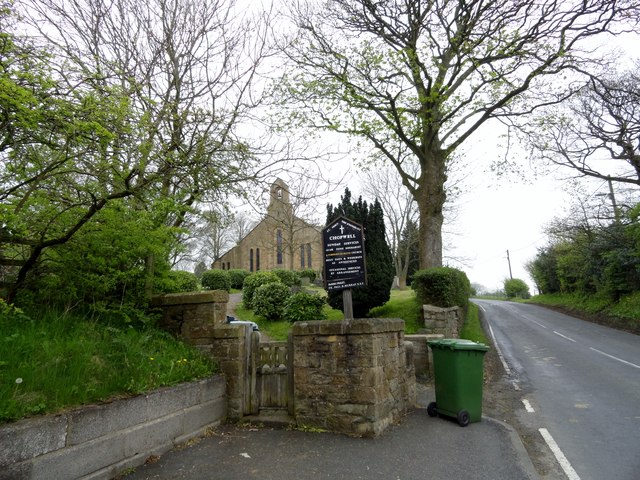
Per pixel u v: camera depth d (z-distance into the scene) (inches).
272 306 612.1
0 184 207.5
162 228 256.4
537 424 258.7
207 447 195.8
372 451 192.4
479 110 665.0
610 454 204.5
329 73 642.2
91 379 172.4
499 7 556.1
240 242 1999.3
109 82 243.6
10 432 127.9
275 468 172.1
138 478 161.2
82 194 241.0
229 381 241.1
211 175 275.6
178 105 285.0
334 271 265.1
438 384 253.4
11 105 167.0
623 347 582.9
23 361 163.8
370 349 217.6
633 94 807.7
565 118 698.8
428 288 528.1
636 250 895.7
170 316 266.2
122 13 298.5
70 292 239.0
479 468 175.2
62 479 141.5
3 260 222.8
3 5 190.7
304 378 229.0
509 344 644.7
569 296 1338.6
